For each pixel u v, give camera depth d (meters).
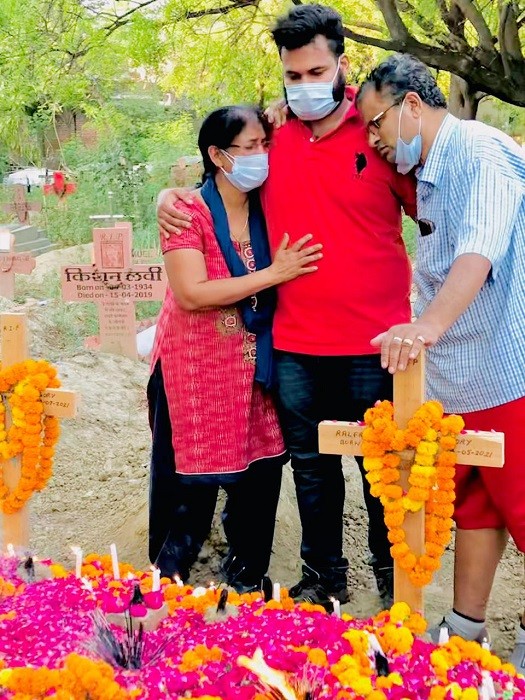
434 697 1.96
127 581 2.58
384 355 2.32
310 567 3.32
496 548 2.82
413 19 7.65
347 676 1.97
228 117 2.91
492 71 7.33
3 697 1.91
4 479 2.89
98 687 1.90
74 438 5.44
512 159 2.55
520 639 2.77
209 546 3.64
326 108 2.83
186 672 2.04
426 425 2.28
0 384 2.82
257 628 2.25
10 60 9.17
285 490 4.09
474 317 2.60
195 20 8.80
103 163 14.38
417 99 2.56
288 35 2.76
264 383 3.10
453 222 2.57
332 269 2.94
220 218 3.03
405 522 2.38
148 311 9.34
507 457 2.63
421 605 2.44
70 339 8.41
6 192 17.56
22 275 11.02
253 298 3.06
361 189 2.88
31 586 2.51
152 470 3.34
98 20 9.22
